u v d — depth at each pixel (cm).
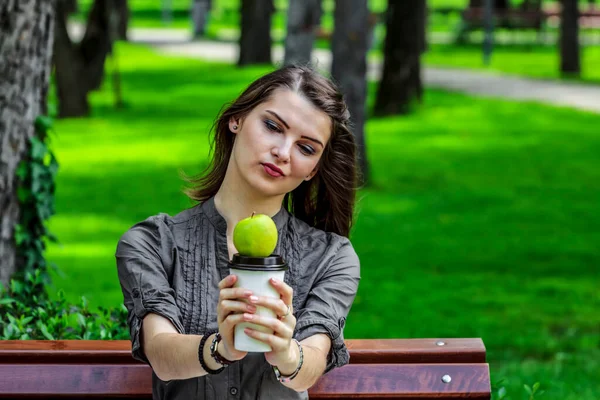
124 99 2667
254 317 267
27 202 602
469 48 4147
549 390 691
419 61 2398
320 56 3472
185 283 324
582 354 809
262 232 273
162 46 4325
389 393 351
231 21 5922
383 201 1511
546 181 1702
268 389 317
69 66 2356
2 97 587
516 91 2780
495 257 1180
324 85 325
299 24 1495
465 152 1962
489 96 2667
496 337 853
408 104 2375
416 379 353
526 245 1247
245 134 322
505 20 4294
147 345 306
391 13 2355
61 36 2345
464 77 3119
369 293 1012
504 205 1505
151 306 312
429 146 2017
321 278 332
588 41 4425
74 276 1051
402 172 1745
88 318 467
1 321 455
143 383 351
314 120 320
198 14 4825
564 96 2705
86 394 349
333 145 344
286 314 272
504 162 1869
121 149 1964
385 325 894
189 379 317
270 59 3419
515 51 4028
